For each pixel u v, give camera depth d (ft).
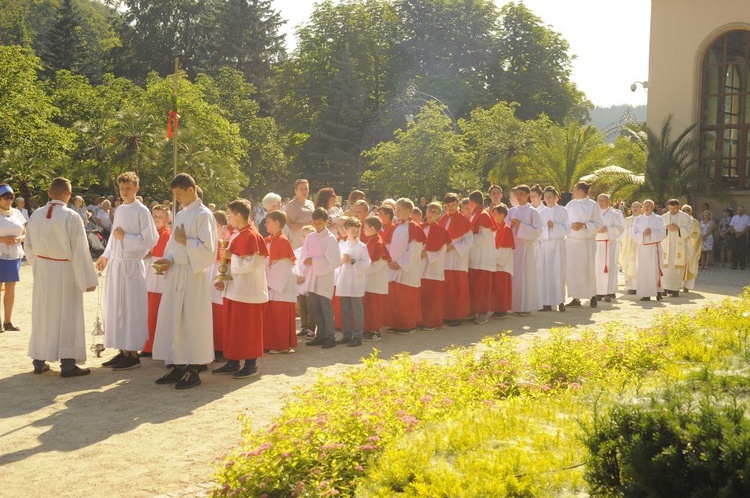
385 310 37.04
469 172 115.65
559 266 45.91
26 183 108.58
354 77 170.40
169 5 211.82
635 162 107.04
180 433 21.07
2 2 238.48
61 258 27.17
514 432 15.97
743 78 90.22
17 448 19.80
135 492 16.85
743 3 89.30
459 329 39.01
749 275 72.08
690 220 55.77
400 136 118.52
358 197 42.09
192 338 26.09
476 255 40.98
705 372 17.01
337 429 16.16
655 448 11.12
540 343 27.86
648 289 52.19
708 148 93.15
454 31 177.06
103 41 250.37
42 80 174.60
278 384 26.61
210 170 119.44
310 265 33.40
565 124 175.22
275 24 222.07
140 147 115.85
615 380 21.03
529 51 176.45
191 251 25.80
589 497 12.68
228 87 176.55
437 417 17.37
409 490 13.26
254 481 14.62
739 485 10.30
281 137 181.47
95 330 28.99
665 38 94.17
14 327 36.73
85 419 22.35
